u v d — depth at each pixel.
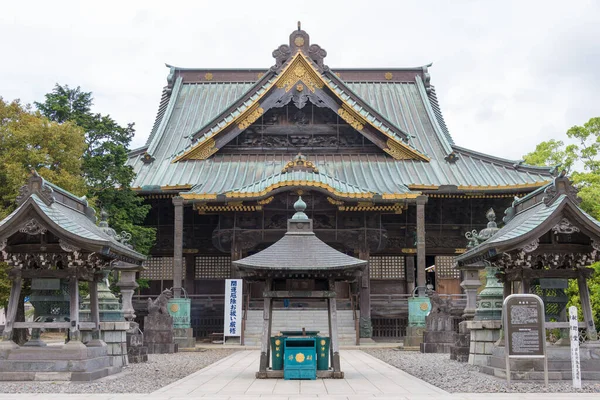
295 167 45.03
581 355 18.33
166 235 50.69
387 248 50.47
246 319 41.91
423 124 58.88
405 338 37.94
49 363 18.55
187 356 30.69
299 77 50.56
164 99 62.75
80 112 40.00
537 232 17.83
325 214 45.31
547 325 17.97
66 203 20.70
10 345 18.70
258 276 19.95
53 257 19.11
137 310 45.44
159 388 17.47
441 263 51.12
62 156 32.56
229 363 26.36
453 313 42.66
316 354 20.30
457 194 48.34
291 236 20.77
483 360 22.50
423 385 17.94
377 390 16.89
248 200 44.00
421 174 50.22
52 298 19.69
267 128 52.28
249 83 64.69
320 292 20.25
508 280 19.70
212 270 50.75
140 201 44.34
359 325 42.97
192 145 50.41
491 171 50.81
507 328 17.41
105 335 23.12
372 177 48.94
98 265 20.05
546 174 49.56
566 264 19.34
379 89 63.41
